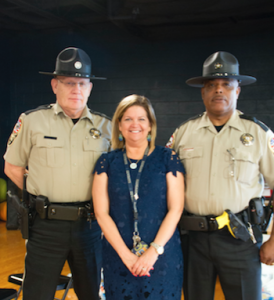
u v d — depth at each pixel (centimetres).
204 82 204
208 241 191
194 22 524
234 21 500
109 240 181
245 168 191
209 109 200
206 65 202
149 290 177
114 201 186
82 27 588
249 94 527
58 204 207
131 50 578
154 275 178
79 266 213
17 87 646
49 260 206
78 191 210
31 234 210
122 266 180
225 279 191
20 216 213
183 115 559
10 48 646
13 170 224
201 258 194
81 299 219
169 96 564
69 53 211
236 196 190
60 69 209
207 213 194
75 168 210
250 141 194
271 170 195
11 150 219
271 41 512
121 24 502
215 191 192
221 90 194
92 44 598
